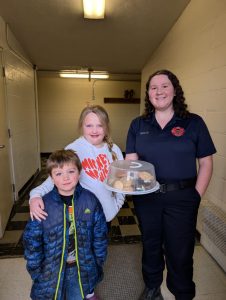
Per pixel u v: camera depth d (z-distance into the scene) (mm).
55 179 1095
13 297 1490
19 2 2424
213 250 1868
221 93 1753
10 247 2037
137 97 6586
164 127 1248
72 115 6461
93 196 1161
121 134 6695
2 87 2490
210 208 1890
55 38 3328
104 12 2643
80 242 1116
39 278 1097
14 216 2660
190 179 1237
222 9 1717
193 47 2236
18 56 3227
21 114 3330
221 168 1773
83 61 4359
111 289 1557
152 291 1423
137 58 4164
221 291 1556
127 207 2939
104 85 6414
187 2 2375
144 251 1390
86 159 1289
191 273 1312
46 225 1063
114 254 1933
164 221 1275
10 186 2748
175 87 1240
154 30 3043
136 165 1203
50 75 5762
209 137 1242
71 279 1145
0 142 2344
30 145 3893
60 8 2562
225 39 1684
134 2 2459
